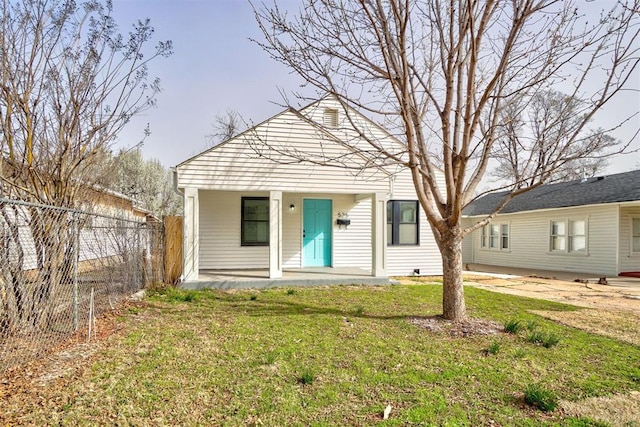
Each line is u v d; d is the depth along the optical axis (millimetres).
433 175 5574
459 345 4535
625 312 6746
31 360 3850
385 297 7777
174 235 9414
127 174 20078
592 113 4809
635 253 13375
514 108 6836
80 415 2787
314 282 9242
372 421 2770
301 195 11453
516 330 5074
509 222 17797
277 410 2914
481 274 13914
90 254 6742
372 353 4223
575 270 14508
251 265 11039
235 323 5508
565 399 3178
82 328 5055
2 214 4367
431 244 12250
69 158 5180
